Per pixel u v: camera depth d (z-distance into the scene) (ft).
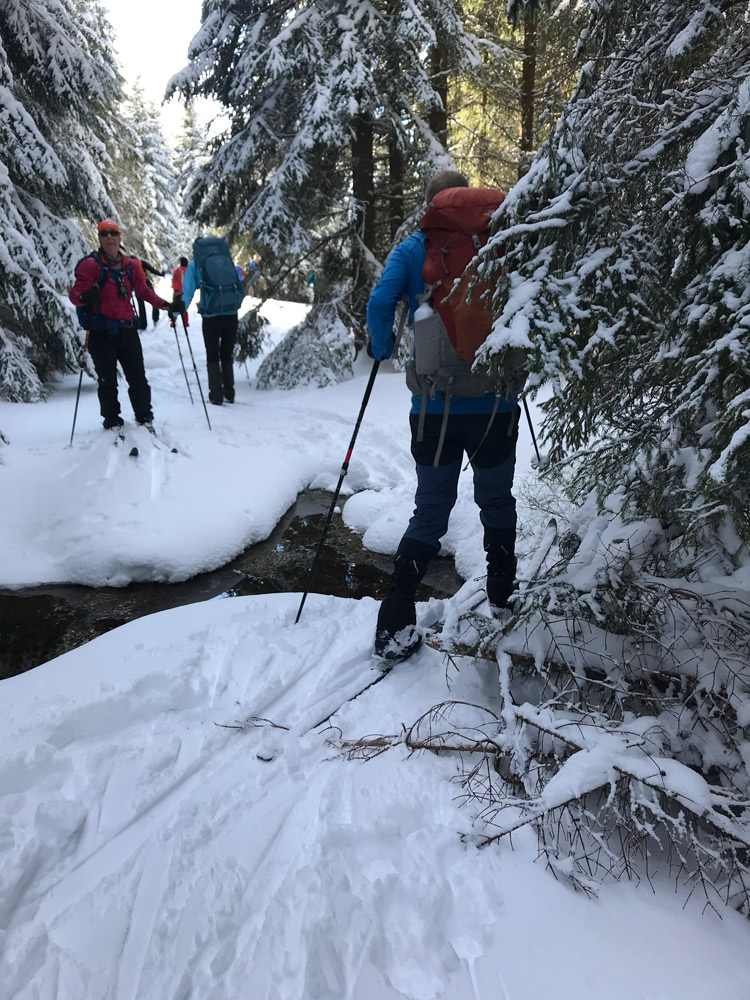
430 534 7.98
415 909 4.91
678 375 6.13
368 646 8.64
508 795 6.02
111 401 16.21
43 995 4.40
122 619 10.40
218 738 6.95
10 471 14.58
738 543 6.49
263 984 4.43
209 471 15.17
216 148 28.43
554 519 9.95
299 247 25.46
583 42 8.38
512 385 6.67
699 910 5.00
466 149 36.35
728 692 5.77
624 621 6.78
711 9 6.48
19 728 6.79
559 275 6.01
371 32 24.63
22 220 25.70
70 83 28.04
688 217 6.04
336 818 5.82
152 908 5.00
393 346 7.84
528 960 4.60
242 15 26.81
